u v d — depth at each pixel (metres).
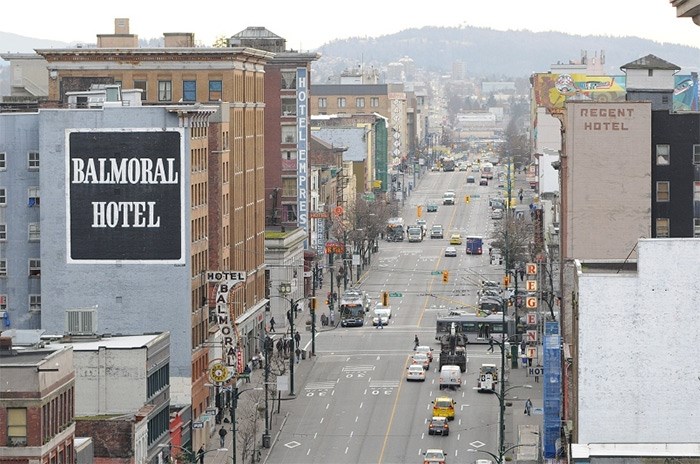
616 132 189.50
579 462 99.81
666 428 122.06
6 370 126.62
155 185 195.62
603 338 122.00
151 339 167.25
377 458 180.12
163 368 170.62
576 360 126.94
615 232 190.00
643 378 121.88
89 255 196.38
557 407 161.00
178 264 195.00
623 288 121.69
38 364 126.81
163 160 195.50
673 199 191.25
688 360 121.38
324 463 178.25
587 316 122.19
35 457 126.38
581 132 189.62
